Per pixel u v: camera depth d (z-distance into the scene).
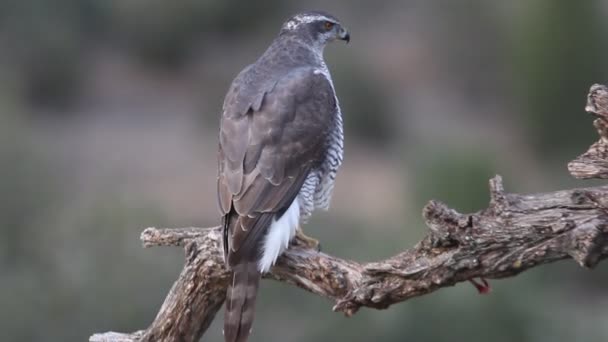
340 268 6.31
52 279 15.34
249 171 6.83
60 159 30.75
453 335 14.05
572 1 31.62
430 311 14.09
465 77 39.44
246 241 6.51
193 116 36.38
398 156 32.09
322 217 17.53
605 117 5.68
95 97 38.34
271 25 44.12
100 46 42.44
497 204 5.64
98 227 15.91
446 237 5.71
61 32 38.19
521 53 32.28
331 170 7.38
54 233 16.22
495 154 23.33
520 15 32.72
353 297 6.09
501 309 14.58
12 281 15.34
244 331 6.34
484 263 5.70
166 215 17.45
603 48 31.80
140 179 29.64
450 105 37.78
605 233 5.46
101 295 15.21
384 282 5.98
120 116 36.56
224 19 43.28
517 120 32.81
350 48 36.59
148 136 34.12
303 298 14.58
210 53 43.03
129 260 15.47
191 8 42.00
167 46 41.81
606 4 33.91
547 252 5.57
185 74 41.59
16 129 20.25
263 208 6.69
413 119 36.22
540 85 31.50
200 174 30.28
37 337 15.03
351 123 34.69
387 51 40.78
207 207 27.50
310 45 8.23
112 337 7.04
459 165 21.09
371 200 28.30
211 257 6.62
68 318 15.15
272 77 7.45
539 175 29.27
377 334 14.12
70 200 21.42
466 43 39.38
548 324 15.68
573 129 31.27
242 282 6.42
